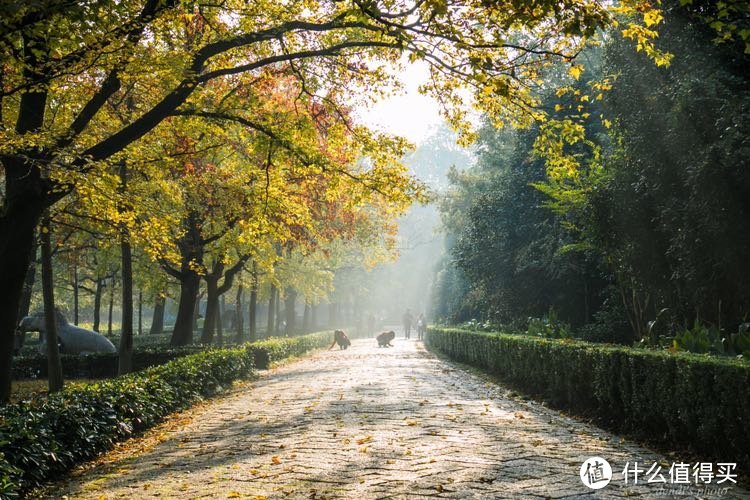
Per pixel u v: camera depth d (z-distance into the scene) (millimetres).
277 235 14773
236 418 11773
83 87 11844
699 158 11742
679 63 13102
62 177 9547
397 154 14141
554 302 24312
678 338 10688
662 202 13516
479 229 27078
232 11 11906
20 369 20359
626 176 14578
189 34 13086
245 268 28203
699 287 12844
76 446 8047
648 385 8750
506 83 9938
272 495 6109
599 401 10508
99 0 7793
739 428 6844
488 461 7355
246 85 13867
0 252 10625
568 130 11727
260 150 12633
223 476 7016
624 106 13844
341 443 8641
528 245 25078
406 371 21109
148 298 35531
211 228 21062
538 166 25062
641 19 13695
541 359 13570
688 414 7746
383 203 26234
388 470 6969
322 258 33812
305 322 50250
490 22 9562
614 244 15422
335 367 23750
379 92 13961
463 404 12586
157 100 13211
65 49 9773
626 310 17172
